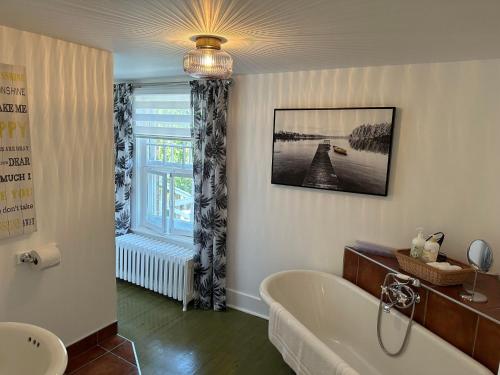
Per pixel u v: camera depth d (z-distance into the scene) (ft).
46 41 6.84
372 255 8.69
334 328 9.17
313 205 9.68
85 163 7.90
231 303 11.41
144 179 13.12
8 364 5.24
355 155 8.79
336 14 4.72
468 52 6.68
